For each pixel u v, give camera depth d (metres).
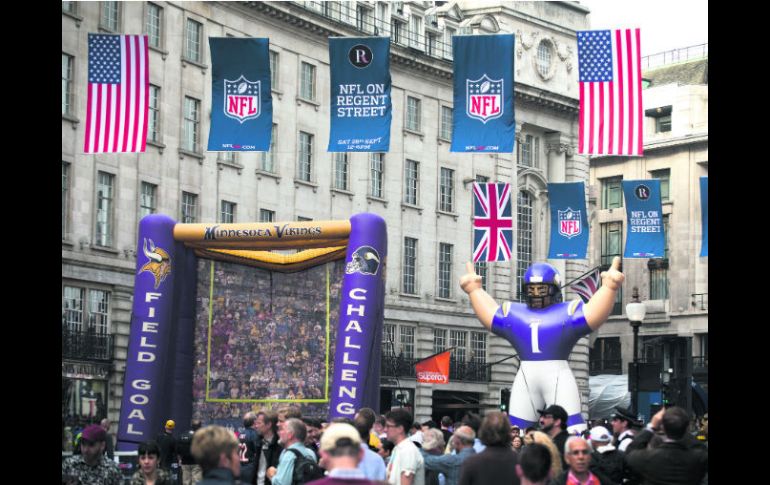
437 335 66.81
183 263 26.45
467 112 27.28
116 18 49.91
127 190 49.94
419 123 65.88
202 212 53.56
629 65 26.91
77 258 47.34
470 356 68.38
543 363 24.55
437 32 67.00
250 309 26.72
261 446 16.81
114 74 27.88
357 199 62.03
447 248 67.62
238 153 55.62
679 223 87.62
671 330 86.88
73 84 47.81
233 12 55.47
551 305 25.00
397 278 64.25
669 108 89.06
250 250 26.48
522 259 72.25
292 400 26.50
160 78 51.59
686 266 87.06
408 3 65.31
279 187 57.69
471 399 67.75
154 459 13.50
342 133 27.56
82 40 48.25
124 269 49.47
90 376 47.56
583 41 27.05
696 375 85.12
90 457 13.50
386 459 17.70
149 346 25.66
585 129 27.03
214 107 28.14
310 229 25.94
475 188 42.31
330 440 9.65
